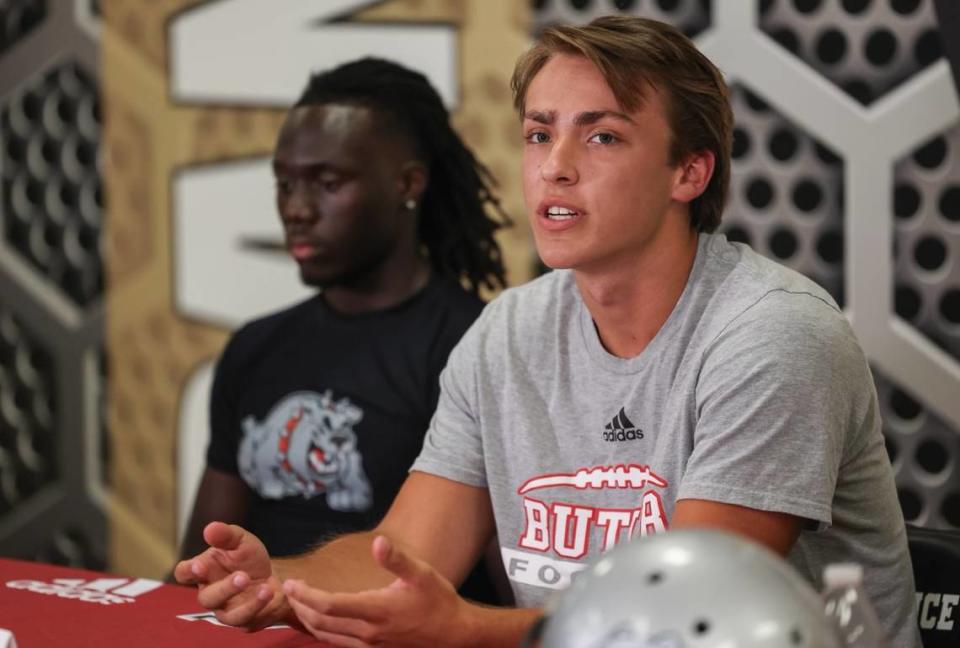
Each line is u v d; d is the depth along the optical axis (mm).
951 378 2635
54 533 3447
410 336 2396
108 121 3283
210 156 3184
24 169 3385
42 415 3430
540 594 1711
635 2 2818
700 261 1664
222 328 3205
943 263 2631
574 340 1736
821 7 2676
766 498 1479
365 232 2410
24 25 3342
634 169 1576
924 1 2600
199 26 3164
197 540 2535
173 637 1515
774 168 2738
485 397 1784
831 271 2713
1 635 1388
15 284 3420
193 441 3270
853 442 1586
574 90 1577
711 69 1636
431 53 2984
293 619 1521
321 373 2434
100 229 3320
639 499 1647
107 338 3340
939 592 1701
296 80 3090
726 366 1538
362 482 2371
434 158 2516
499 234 2936
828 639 876
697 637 847
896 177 2648
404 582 1366
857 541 1647
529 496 1727
